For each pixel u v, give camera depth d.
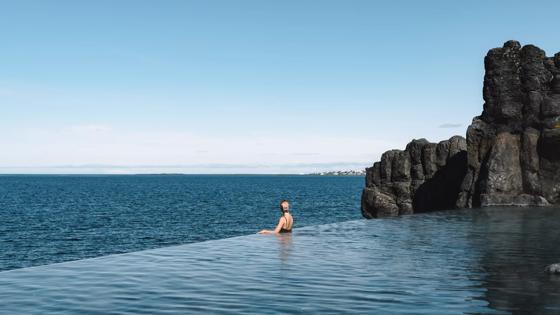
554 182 36.62
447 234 20.94
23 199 97.88
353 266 12.93
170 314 8.16
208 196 112.44
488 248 16.53
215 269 12.66
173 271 12.40
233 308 8.52
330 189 162.88
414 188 44.16
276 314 8.09
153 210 71.19
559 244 17.52
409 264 13.28
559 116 36.59
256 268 12.73
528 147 37.41
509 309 8.35
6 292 10.01
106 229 48.38
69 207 76.81
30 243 39.03
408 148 45.38
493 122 39.84
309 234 21.42
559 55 38.00
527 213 31.03
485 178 38.03
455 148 42.91
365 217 45.12
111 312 8.36
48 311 8.46
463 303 8.79
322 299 9.15
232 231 46.84
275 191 144.12
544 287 10.16
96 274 12.05
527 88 38.50
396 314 8.04
